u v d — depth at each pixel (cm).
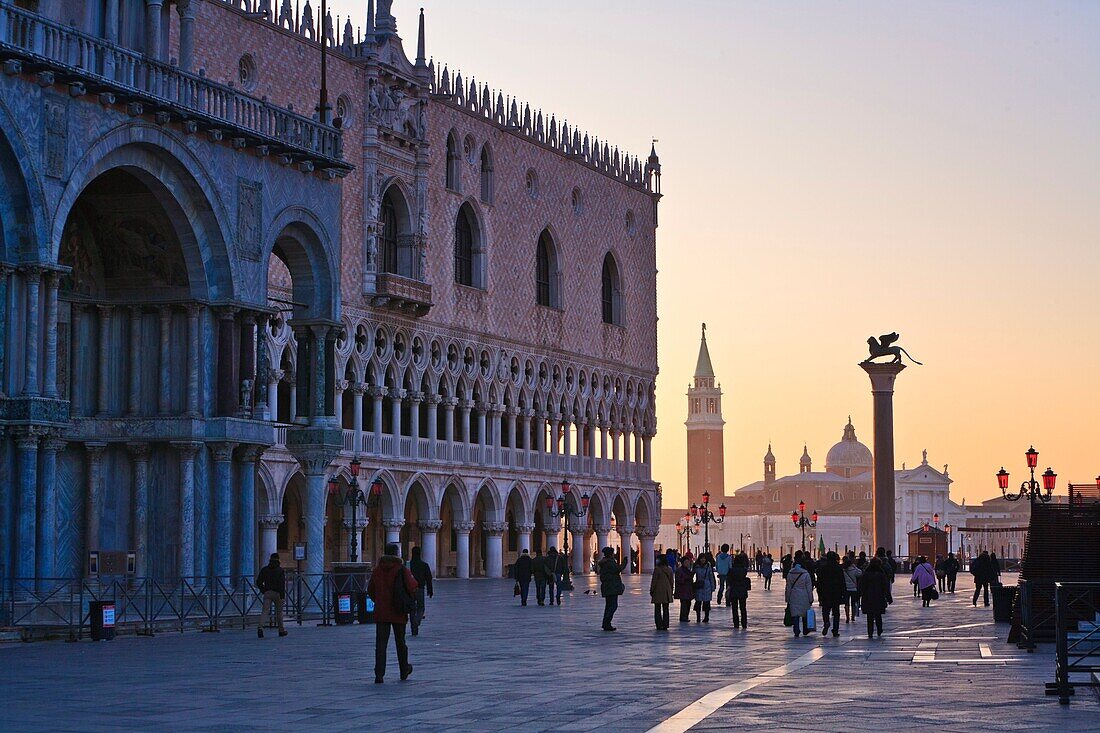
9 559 3697
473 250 9956
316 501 4881
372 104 8694
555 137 10975
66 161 3812
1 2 3631
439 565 10300
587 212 11425
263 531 7706
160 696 2366
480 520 10800
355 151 8606
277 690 2467
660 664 3048
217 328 4403
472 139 9869
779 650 3500
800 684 2592
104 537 4362
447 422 9556
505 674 2789
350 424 9200
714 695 2400
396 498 8938
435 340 9400
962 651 3469
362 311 8612
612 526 12469
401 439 9025
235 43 7575
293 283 4934
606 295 11975
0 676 2700
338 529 8962
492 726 2020
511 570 10200
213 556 4356
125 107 4009
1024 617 3603
